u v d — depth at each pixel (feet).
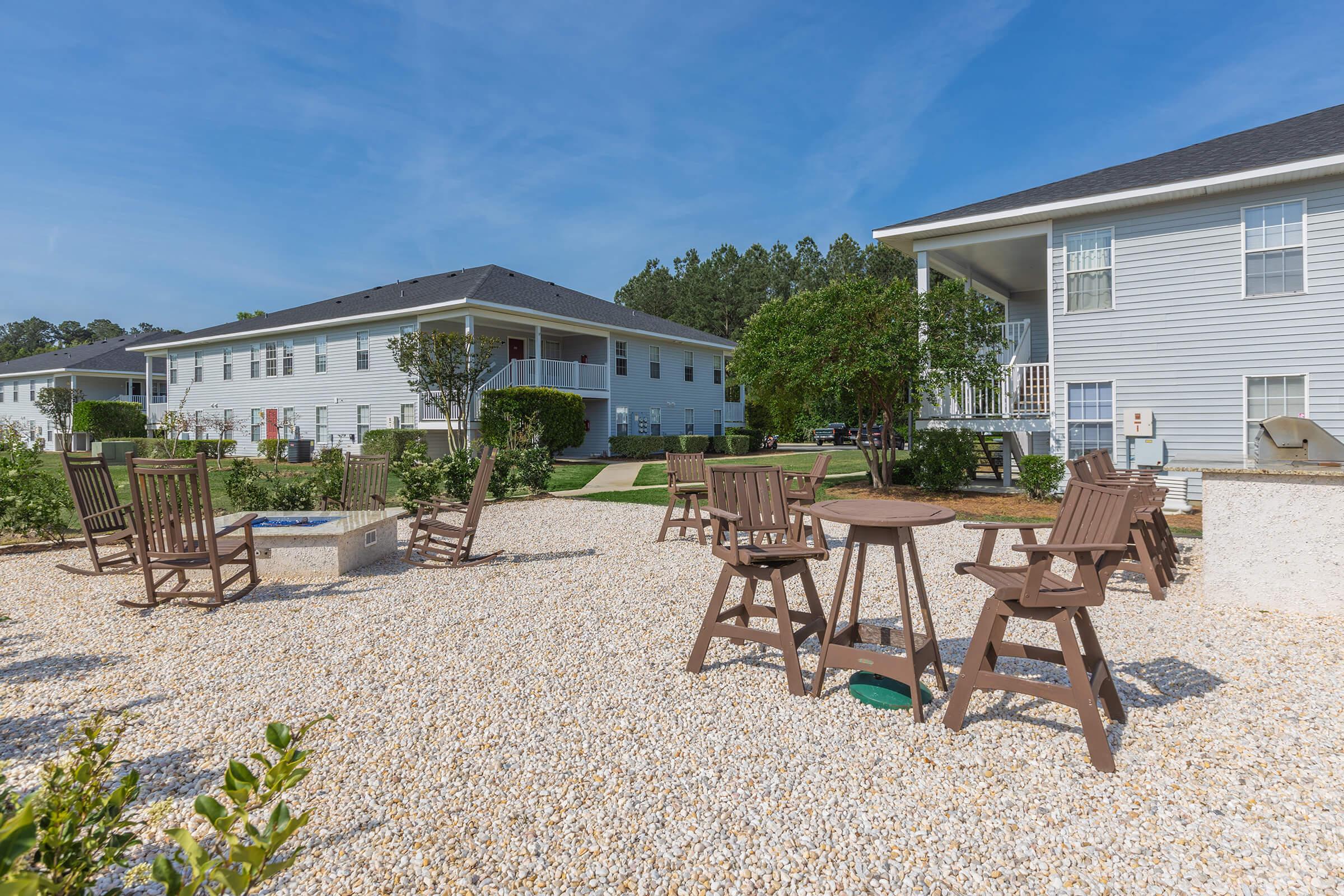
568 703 10.87
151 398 103.09
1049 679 11.78
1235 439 33.58
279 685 11.64
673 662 12.70
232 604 16.99
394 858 6.97
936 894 6.45
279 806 3.72
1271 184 32.17
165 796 8.14
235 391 88.53
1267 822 7.52
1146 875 6.69
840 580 10.96
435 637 14.23
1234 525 16.46
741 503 14.28
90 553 19.75
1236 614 15.75
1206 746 9.32
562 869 6.82
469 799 8.09
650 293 177.17
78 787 4.29
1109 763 8.66
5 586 19.06
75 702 10.96
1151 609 16.33
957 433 38.83
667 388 91.81
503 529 29.27
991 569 11.57
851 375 36.50
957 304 37.42
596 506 36.78
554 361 72.49
